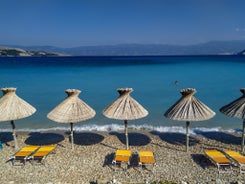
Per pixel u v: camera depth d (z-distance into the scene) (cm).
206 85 2803
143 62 7794
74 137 1273
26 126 1452
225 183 796
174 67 5450
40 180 843
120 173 885
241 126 1407
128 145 1155
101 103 1983
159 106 1867
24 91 2530
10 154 1064
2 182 831
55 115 1006
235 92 2366
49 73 4262
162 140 1216
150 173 881
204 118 945
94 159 1006
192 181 823
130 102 1023
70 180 841
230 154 912
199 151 1074
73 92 1035
